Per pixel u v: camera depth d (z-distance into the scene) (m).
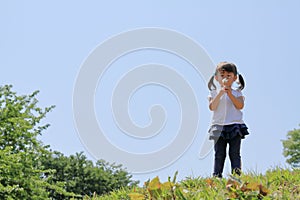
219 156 11.30
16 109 28.91
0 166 25.20
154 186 7.45
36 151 28.67
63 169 48.56
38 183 26.81
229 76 11.36
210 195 7.32
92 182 49.47
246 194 6.91
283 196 7.07
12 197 25.06
